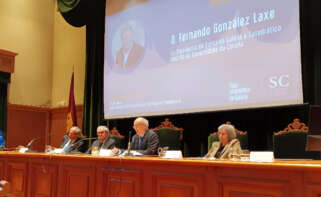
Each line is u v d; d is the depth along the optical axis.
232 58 4.63
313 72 4.10
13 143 7.60
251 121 4.73
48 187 3.39
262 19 4.37
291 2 4.12
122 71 6.23
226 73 4.68
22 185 3.69
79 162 3.13
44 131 8.23
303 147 3.60
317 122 2.19
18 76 7.88
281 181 1.90
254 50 4.41
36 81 8.22
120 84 6.24
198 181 2.28
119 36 6.36
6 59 6.85
